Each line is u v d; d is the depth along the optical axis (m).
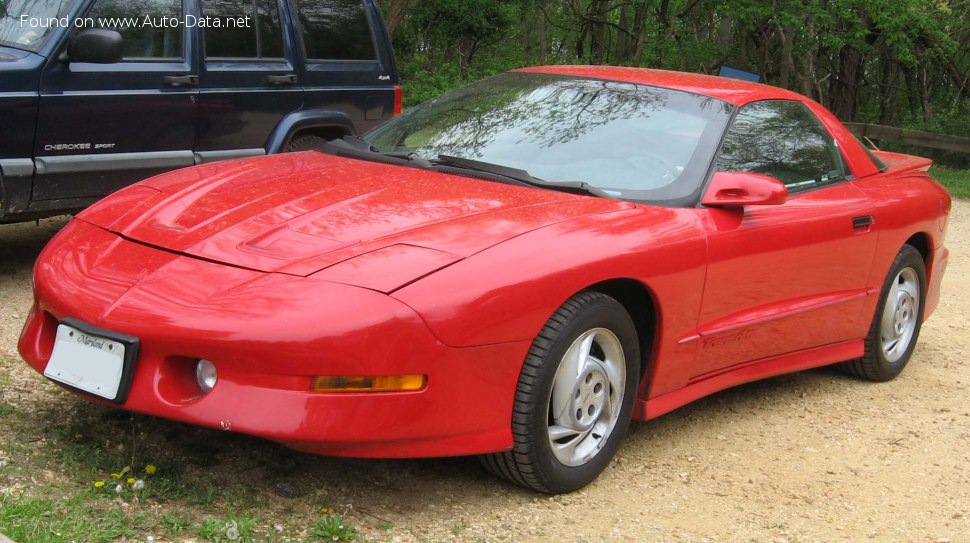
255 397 2.77
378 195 3.51
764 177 3.82
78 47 5.06
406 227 3.23
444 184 3.68
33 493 2.85
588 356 3.36
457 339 2.92
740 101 4.39
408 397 2.87
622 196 3.76
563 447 3.33
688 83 4.49
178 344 2.82
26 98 4.99
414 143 4.26
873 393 5.11
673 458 3.91
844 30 22.53
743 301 4.02
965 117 23.86
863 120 30.02
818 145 4.76
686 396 3.92
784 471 3.91
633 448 3.97
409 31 20.69
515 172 3.81
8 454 3.10
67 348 3.02
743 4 20.16
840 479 3.89
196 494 3.03
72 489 2.93
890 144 20.20
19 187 5.02
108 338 2.90
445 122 4.38
